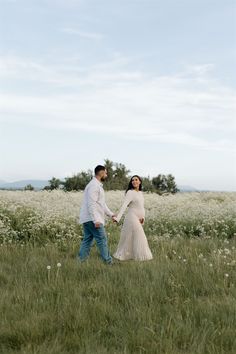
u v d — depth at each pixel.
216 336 5.70
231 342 5.58
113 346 5.54
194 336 5.69
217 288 7.71
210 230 15.07
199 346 5.38
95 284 7.77
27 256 10.55
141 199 11.11
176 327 5.95
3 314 6.41
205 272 8.55
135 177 11.09
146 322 6.07
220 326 5.99
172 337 5.72
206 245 12.19
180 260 10.03
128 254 10.87
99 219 10.43
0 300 6.96
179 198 27.38
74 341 5.62
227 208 19.06
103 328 6.03
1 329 5.94
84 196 10.88
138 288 7.57
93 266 9.45
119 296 7.29
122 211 10.84
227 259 10.06
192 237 14.72
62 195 25.53
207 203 23.80
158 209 19.61
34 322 6.07
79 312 6.35
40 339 5.72
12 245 12.16
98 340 5.65
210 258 10.00
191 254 10.62
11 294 7.28
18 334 5.76
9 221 14.96
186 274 8.55
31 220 14.85
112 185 36.69
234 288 7.75
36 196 24.31
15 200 20.61
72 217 15.81
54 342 5.53
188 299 7.02
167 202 23.27
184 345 5.51
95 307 6.59
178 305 6.87
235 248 11.84
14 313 6.45
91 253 11.47
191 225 15.82
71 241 12.99
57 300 6.92
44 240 13.31
